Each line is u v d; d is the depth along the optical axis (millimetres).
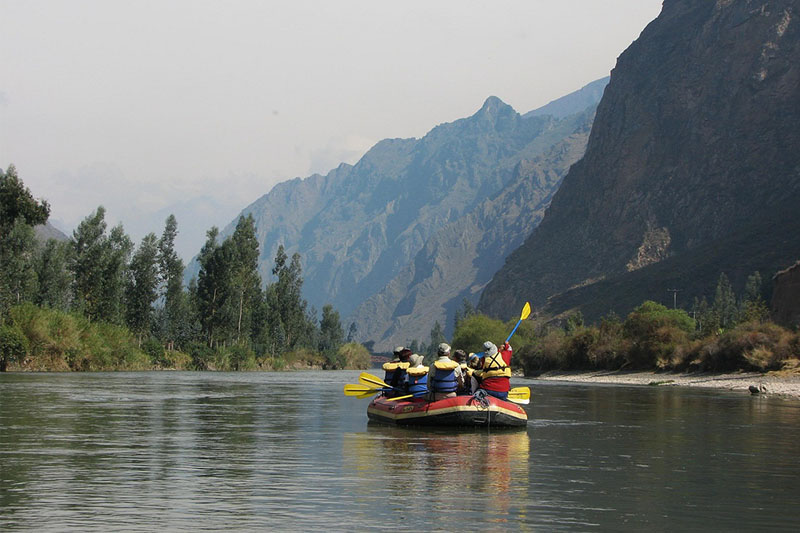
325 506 11281
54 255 99062
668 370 86188
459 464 15422
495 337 138250
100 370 81500
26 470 14312
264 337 136500
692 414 29938
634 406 35312
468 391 23859
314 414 27953
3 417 24906
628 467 15375
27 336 72812
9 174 71688
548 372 113500
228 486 12812
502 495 12211
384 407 24141
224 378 71562
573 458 16578
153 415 26344
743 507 11531
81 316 83188
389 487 12797
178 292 113375
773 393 49281
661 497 12234
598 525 10266
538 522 10383
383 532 9781
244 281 121625
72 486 12742
